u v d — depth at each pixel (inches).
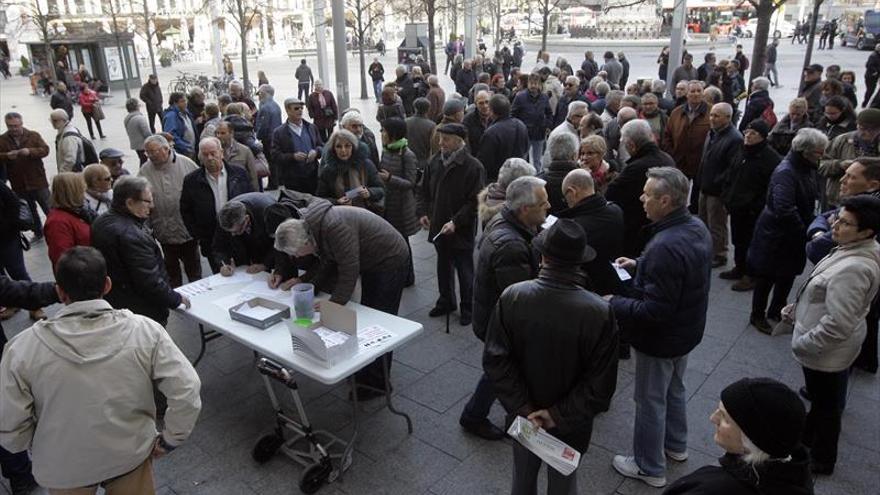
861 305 111.6
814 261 145.3
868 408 154.3
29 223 207.3
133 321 94.3
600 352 92.2
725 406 63.7
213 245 177.5
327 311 129.3
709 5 1362.0
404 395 163.6
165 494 129.3
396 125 214.2
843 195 147.4
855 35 1208.2
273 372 123.1
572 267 93.5
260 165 291.7
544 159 208.4
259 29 2016.5
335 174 203.9
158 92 551.5
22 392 88.5
